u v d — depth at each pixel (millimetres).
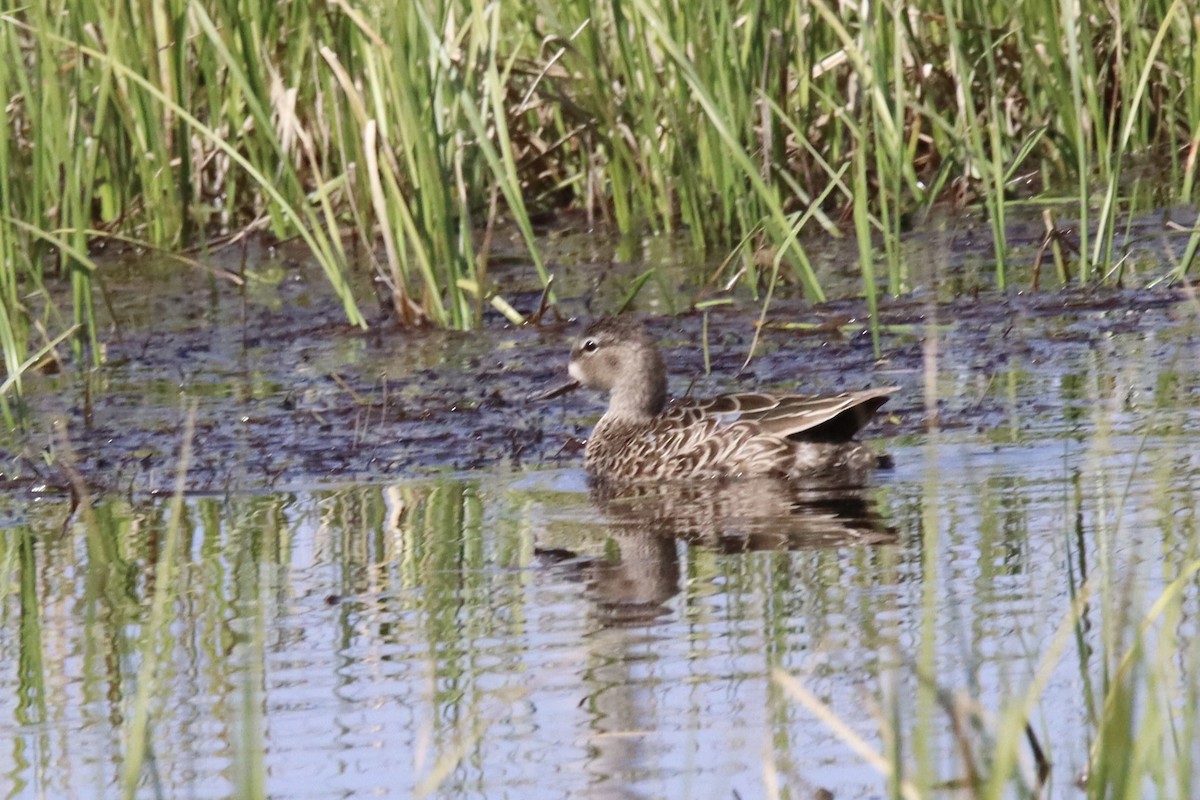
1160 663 6652
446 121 17781
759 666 8547
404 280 17344
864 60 17547
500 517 11656
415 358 16375
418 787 7113
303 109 20281
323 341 17172
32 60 19656
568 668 8625
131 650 9125
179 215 20359
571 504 12023
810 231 20719
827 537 10750
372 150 16922
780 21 19250
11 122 18391
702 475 12555
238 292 19391
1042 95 21281
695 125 19422
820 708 6734
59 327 17734
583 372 13695
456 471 12961
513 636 9164
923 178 21469
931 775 6793
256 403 14961
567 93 21047
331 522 11578
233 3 18469
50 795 7453
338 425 14211
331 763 7633
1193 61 20281
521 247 21094
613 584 9992
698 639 8969
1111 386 13820
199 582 10281
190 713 8289
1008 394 13859
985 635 8719
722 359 15703
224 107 20375
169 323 18094
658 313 17500
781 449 12422
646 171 20266
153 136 19766
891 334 16125
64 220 16797
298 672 8734
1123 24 20828
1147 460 11766
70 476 12781
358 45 18141
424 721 7879
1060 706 7852
